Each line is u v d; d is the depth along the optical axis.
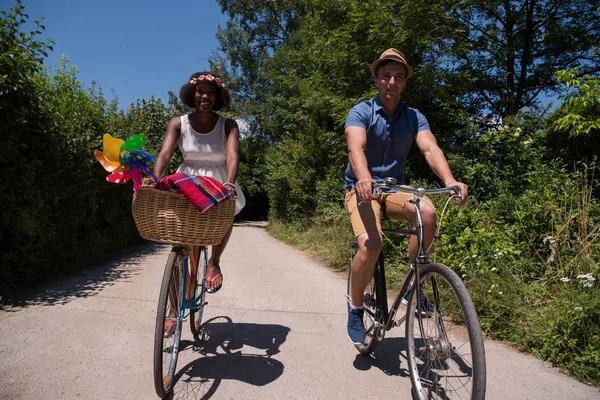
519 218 4.84
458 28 9.14
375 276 3.10
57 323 3.83
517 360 3.41
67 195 6.34
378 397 2.74
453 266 4.74
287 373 3.05
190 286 3.20
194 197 2.44
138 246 10.23
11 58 4.81
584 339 3.32
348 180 3.26
